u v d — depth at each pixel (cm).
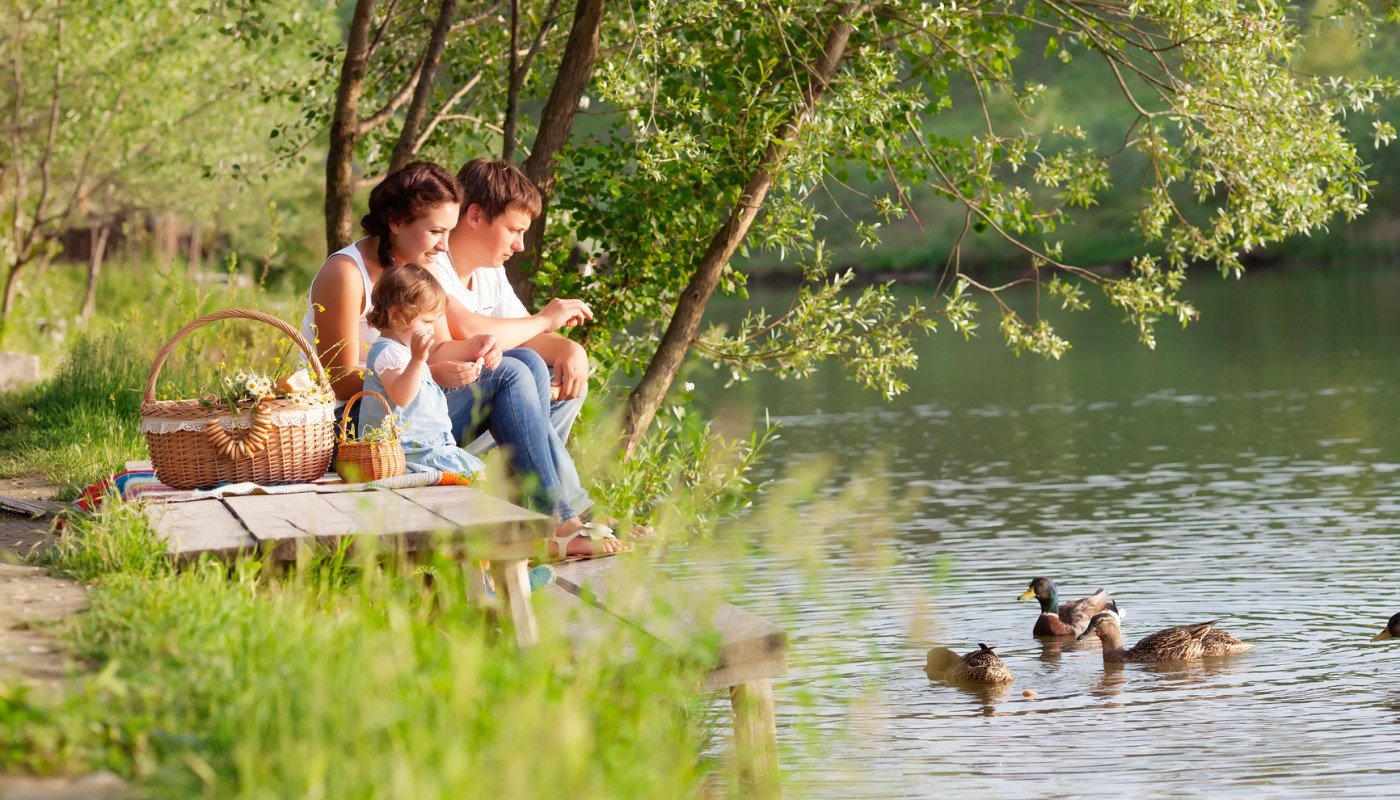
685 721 775
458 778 485
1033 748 1524
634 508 1512
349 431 1055
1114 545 2594
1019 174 9850
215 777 500
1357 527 2638
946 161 2166
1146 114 2158
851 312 2045
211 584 758
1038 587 2120
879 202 2111
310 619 701
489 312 1243
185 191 5075
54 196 4997
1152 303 2088
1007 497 3092
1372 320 6906
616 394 2011
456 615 720
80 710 549
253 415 975
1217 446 3675
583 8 1969
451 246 1219
